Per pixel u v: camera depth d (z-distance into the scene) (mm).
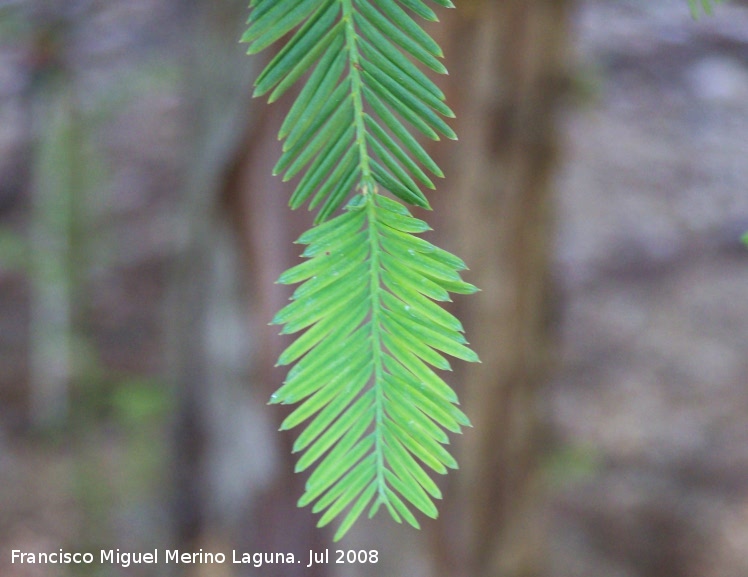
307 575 1275
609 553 2229
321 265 384
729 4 1091
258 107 1088
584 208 3393
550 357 1424
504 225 1206
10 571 1935
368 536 1248
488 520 1371
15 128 2359
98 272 2820
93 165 1889
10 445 2297
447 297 384
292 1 374
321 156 378
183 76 1346
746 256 3326
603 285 3199
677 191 3525
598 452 2514
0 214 2348
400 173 380
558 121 1215
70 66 1367
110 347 2613
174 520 1444
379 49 375
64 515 2090
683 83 3320
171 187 3117
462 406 1283
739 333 3041
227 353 1265
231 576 1343
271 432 1263
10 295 2754
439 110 376
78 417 2291
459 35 1050
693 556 2236
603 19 2309
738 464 2502
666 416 2697
